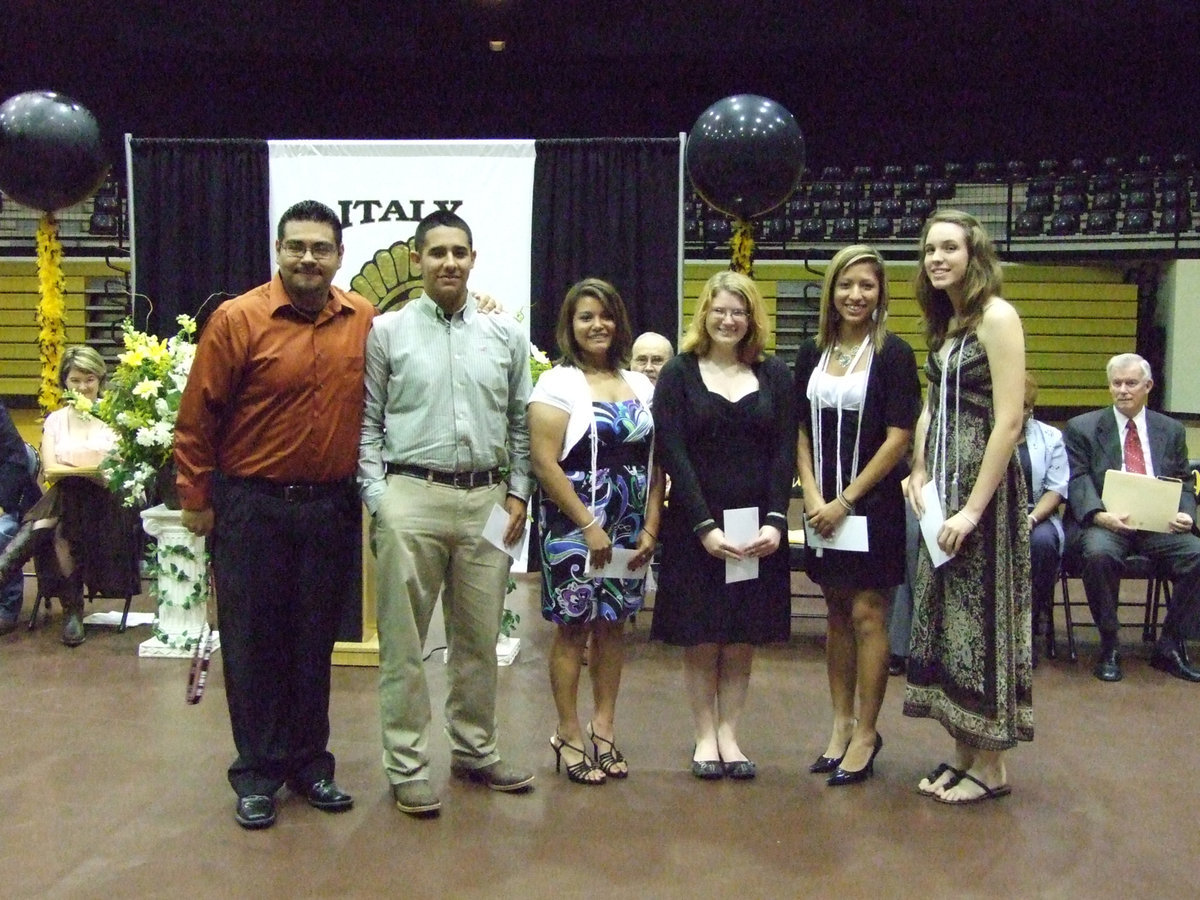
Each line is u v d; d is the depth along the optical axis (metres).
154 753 3.33
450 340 2.90
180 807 2.92
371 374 2.91
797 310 11.02
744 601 3.10
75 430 4.93
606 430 3.04
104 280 10.76
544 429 3.01
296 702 2.94
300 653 2.91
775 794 3.05
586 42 11.69
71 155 5.15
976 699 2.93
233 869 2.54
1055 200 11.73
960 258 2.95
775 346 11.06
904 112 13.22
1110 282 10.80
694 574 3.10
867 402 3.07
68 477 4.75
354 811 2.90
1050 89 12.88
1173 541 4.50
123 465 4.44
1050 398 10.88
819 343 3.21
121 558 4.82
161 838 2.72
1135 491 4.50
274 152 5.96
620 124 13.30
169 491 4.50
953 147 13.20
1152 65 12.41
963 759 3.07
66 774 3.16
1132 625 4.84
